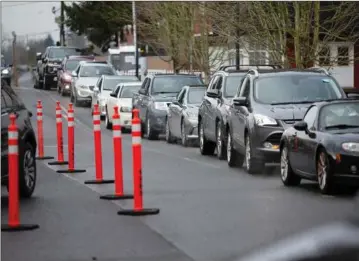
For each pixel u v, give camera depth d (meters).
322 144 27.69
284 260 9.30
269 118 34.47
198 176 34.38
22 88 129.88
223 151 41.88
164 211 24.59
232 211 24.47
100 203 26.44
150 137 58.09
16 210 22.05
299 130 29.70
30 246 19.83
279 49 54.66
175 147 51.69
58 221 23.12
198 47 77.38
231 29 58.53
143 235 20.94
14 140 21.97
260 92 36.56
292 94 36.41
